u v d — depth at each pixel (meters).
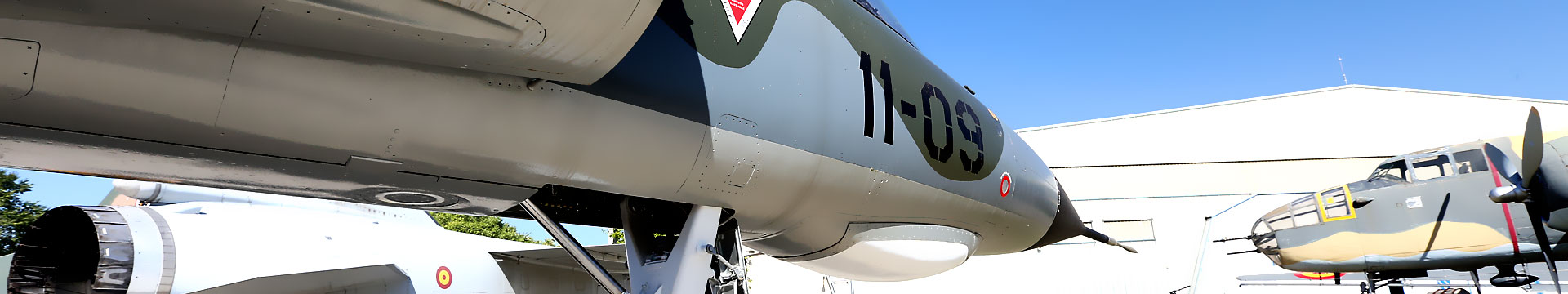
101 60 2.32
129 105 2.43
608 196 4.56
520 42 2.55
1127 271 22.48
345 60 2.69
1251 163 26.58
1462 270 10.26
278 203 7.65
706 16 3.70
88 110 2.40
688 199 3.92
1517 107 27.58
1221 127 27.03
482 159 3.13
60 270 6.59
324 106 2.70
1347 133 26.97
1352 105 27.23
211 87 2.49
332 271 7.42
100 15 2.24
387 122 2.83
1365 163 26.80
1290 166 26.70
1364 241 10.53
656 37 3.46
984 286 22.61
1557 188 7.84
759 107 3.89
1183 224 22.70
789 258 5.43
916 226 5.32
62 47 2.26
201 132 2.59
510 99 3.04
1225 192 26.22
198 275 6.50
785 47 4.12
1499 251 9.57
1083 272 22.56
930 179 5.12
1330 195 11.00
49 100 2.33
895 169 4.78
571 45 2.62
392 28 2.38
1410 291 15.88
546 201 4.50
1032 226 6.97
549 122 3.16
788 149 4.06
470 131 3.01
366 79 2.74
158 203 7.12
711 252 4.08
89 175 2.85
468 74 2.95
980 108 6.02
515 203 3.55
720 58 3.73
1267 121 27.09
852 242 4.95
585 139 3.28
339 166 2.97
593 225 4.93
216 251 6.70
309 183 3.09
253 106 2.58
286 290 7.43
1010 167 6.22
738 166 3.89
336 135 2.78
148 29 2.36
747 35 3.91
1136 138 26.92
